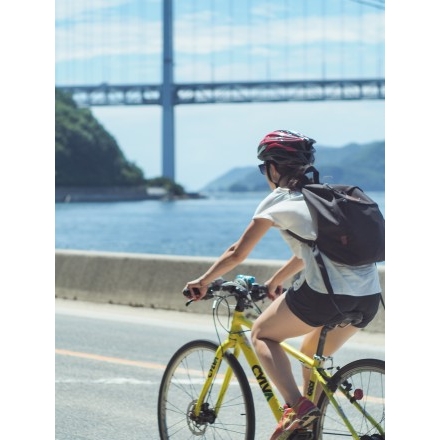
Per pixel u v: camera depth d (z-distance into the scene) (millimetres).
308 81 166250
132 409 7547
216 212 184625
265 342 5141
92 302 14164
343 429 5160
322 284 4941
